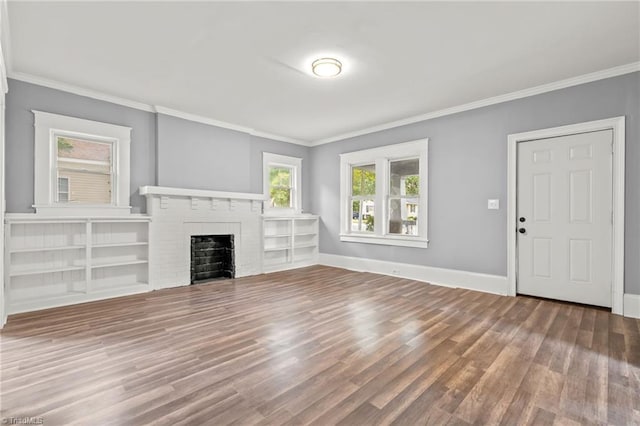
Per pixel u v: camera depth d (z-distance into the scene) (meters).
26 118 3.50
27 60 3.12
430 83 3.64
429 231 4.77
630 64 3.15
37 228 3.57
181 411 1.67
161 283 4.33
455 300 3.77
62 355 2.30
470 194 4.33
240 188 5.34
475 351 2.39
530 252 3.87
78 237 3.81
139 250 4.30
